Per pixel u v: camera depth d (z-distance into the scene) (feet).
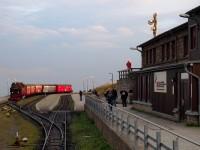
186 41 114.73
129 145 62.03
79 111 197.36
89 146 90.79
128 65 191.21
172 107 108.88
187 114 96.17
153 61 150.00
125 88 196.13
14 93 292.20
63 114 185.06
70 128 130.62
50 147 95.61
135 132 61.26
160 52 139.54
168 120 106.83
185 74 100.58
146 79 141.28
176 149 42.65
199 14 97.50
